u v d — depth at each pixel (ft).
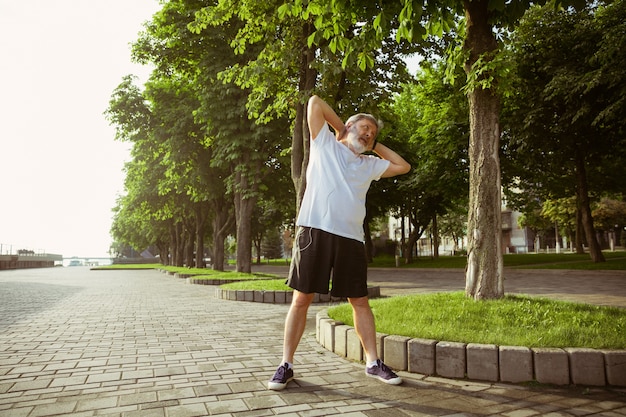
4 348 16.08
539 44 57.16
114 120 70.28
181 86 70.74
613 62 47.78
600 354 11.00
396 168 11.87
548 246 189.67
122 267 181.88
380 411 9.23
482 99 18.04
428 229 139.13
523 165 71.72
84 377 12.02
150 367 13.14
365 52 16.31
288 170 66.69
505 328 13.33
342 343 14.61
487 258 17.40
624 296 28.73
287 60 34.42
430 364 12.10
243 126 57.52
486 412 9.18
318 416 8.95
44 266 223.10
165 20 57.72
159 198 91.40
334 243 11.15
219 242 81.20
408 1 12.81
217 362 13.78
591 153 64.85
